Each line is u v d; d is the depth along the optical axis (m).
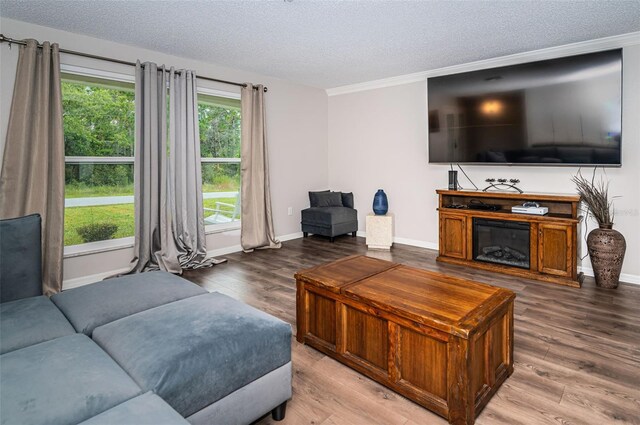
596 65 3.53
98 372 1.27
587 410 1.76
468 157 4.44
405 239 5.41
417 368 1.83
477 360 1.75
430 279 2.31
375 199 5.21
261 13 3.04
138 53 3.92
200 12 3.02
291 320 2.83
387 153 5.51
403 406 1.83
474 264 4.14
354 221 5.81
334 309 2.24
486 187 4.58
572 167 3.94
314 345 2.39
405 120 5.27
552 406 1.80
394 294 2.05
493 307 1.84
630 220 3.65
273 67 4.73
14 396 1.11
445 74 4.82
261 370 1.59
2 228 2.01
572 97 3.69
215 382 1.41
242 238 4.96
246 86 4.82
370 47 3.91
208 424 1.41
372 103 5.61
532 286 3.50
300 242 5.54
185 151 4.21
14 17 3.10
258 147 5.03
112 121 3.92
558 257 3.57
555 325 2.68
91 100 3.76
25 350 1.41
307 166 5.95
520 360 2.22
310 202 5.88
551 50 3.97
